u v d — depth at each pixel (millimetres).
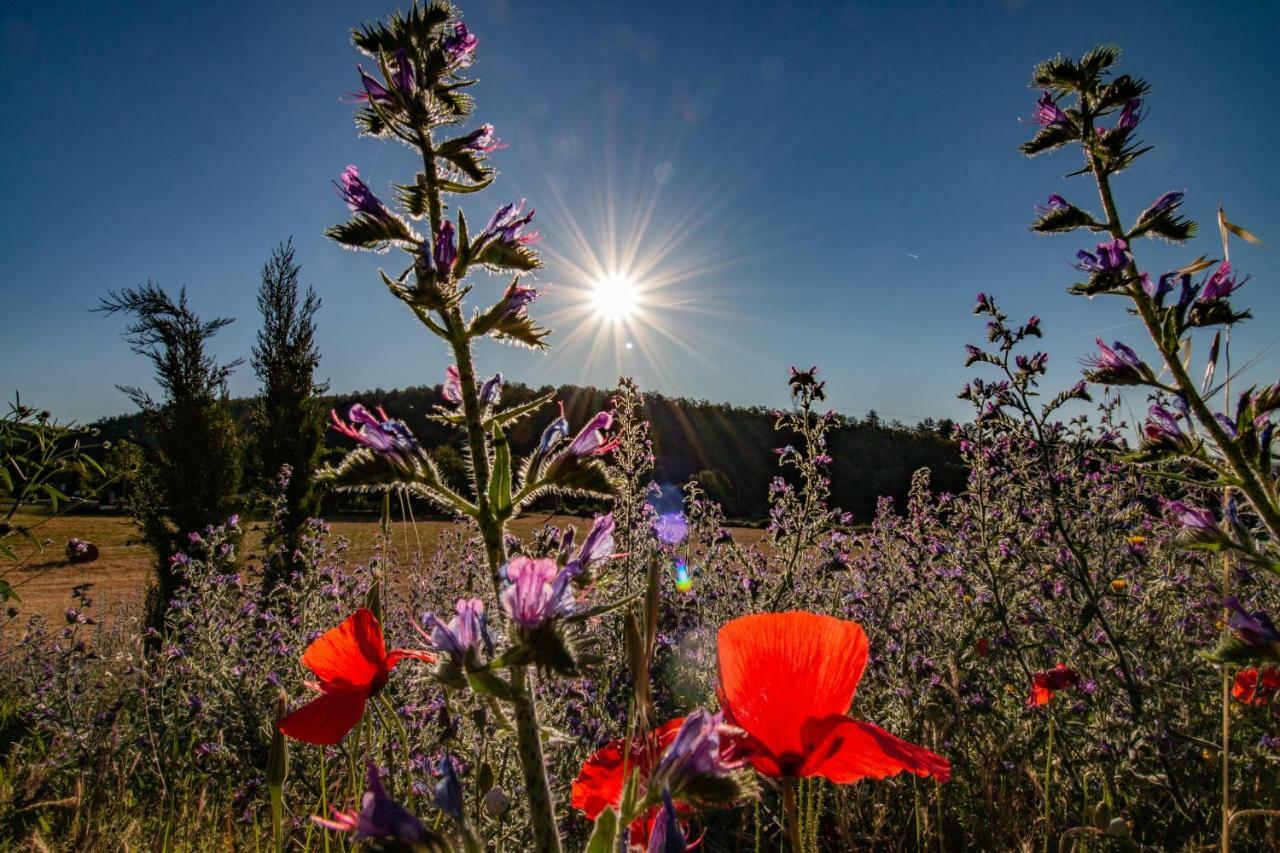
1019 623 5457
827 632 1279
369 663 1509
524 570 1294
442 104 1941
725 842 3836
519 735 1354
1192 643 4902
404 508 1731
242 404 15922
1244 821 3434
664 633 5586
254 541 13078
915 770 1132
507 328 1713
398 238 1865
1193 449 2703
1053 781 4133
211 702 5719
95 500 6922
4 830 4262
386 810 1192
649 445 6863
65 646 7742
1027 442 5898
